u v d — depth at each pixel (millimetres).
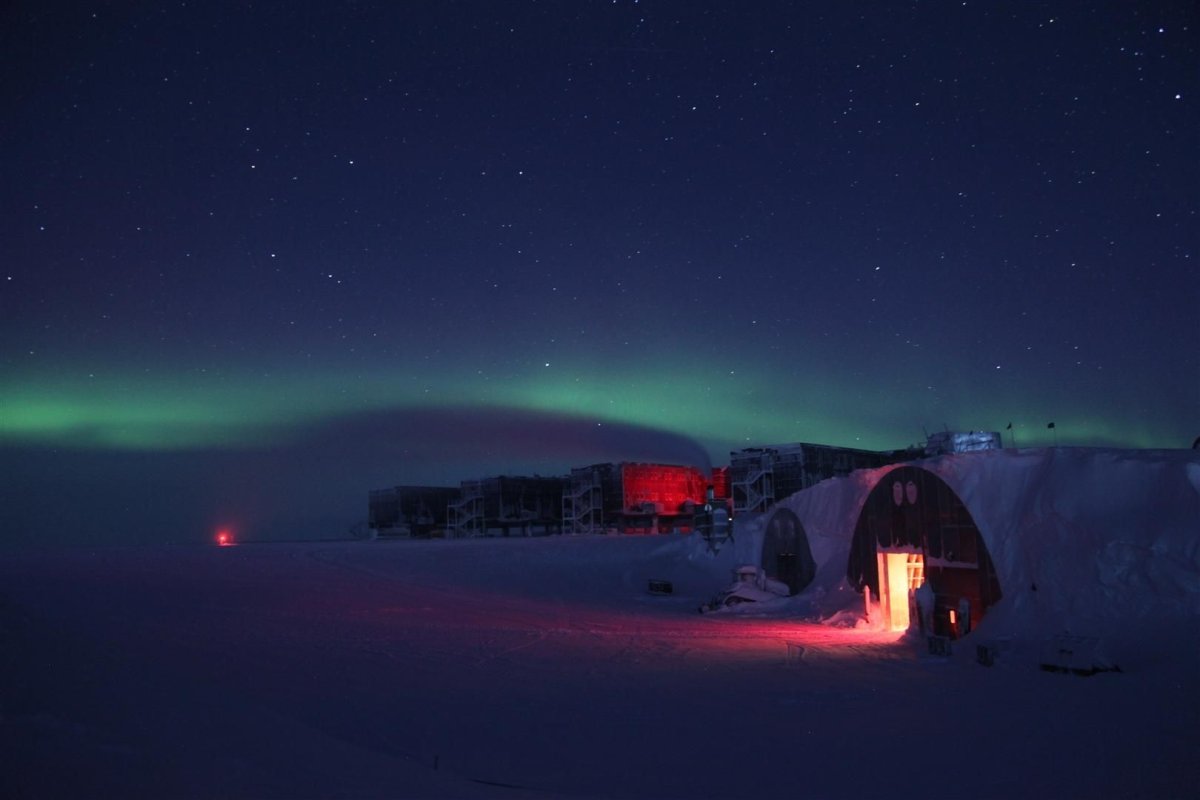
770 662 15445
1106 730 9008
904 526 21578
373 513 77312
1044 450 18766
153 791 4582
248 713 7691
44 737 5141
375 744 8852
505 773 7730
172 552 60156
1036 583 16391
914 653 16406
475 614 25781
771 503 50438
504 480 70938
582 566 43500
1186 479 15281
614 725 10008
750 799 6922
